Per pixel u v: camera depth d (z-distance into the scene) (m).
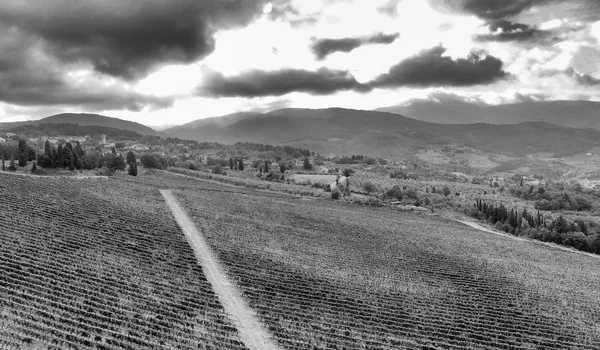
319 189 188.38
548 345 57.44
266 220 106.50
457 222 154.12
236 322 50.84
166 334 44.72
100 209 85.94
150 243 71.81
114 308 48.34
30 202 81.69
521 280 85.94
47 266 55.88
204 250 74.00
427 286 75.00
